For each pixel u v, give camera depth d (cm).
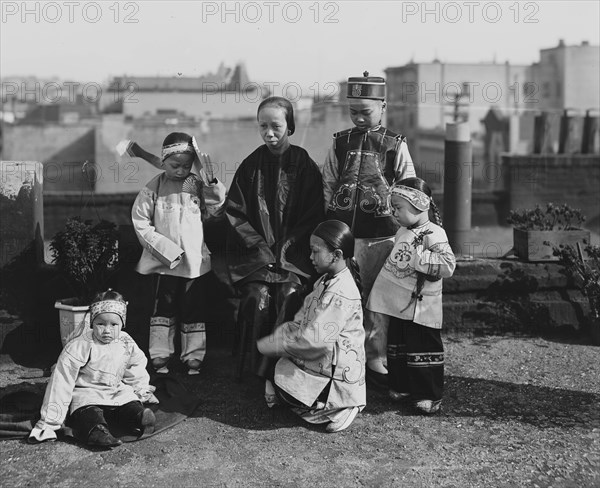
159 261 520
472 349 583
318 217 521
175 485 385
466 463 409
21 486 384
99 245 534
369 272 521
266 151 527
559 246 616
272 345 458
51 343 563
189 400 481
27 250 538
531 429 449
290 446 429
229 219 516
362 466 406
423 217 477
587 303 615
